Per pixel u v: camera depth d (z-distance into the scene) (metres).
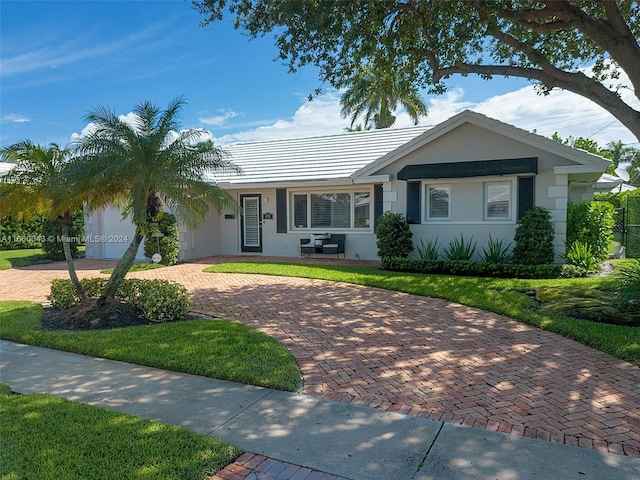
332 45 8.36
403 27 8.62
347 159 16.31
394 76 10.58
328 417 3.83
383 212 13.50
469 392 4.36
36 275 13.02
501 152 11.85
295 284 10.43
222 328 6.49
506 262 11.72
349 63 9.00
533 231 11.11
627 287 7.18
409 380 4.68
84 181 6.46
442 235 12.82
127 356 5.32
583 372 4.86
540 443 3.37
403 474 2.98
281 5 7.76
